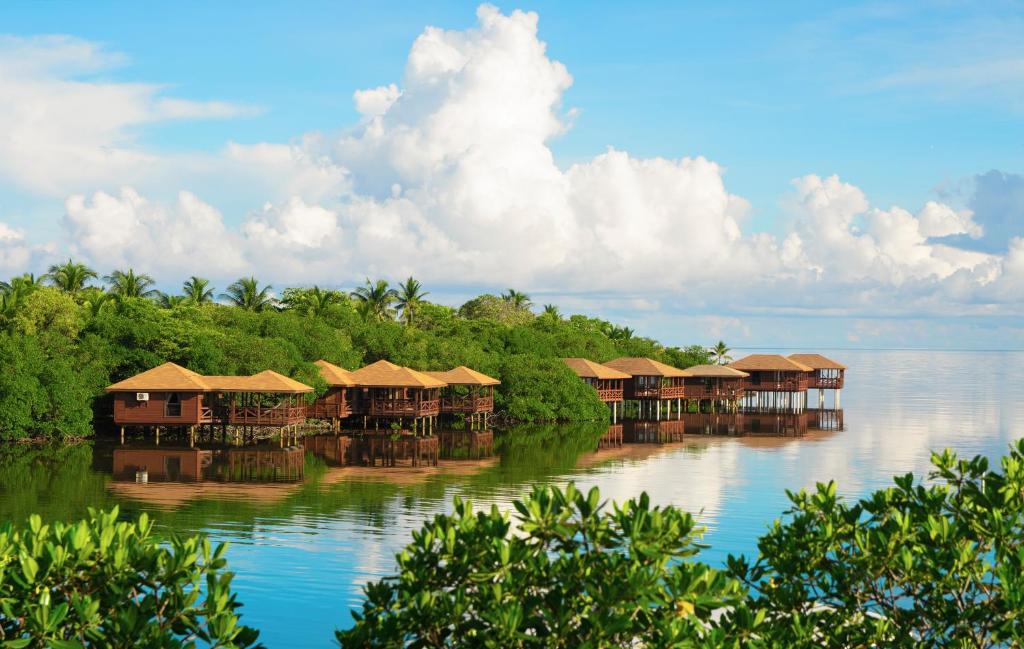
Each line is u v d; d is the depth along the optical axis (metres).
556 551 7.04
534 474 40.62
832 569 7.90
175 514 29.61
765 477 40.44
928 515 7.59
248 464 43.12
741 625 7.07
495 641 6.35
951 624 7.43
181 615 6.92
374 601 7.48
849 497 35.00
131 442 51.22
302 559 23.30
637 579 6.20
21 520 28.27
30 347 50.44
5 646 6.17
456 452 49.66
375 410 58.91
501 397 69.56
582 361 75.75
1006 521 7.49
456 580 6.99
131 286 72.19
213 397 53.38
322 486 36.25
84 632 6.56
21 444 49.19
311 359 64.50
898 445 55.06
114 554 6.91
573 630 6.40
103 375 54.19
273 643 17.16
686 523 6.71
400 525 27.84
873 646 7.71
